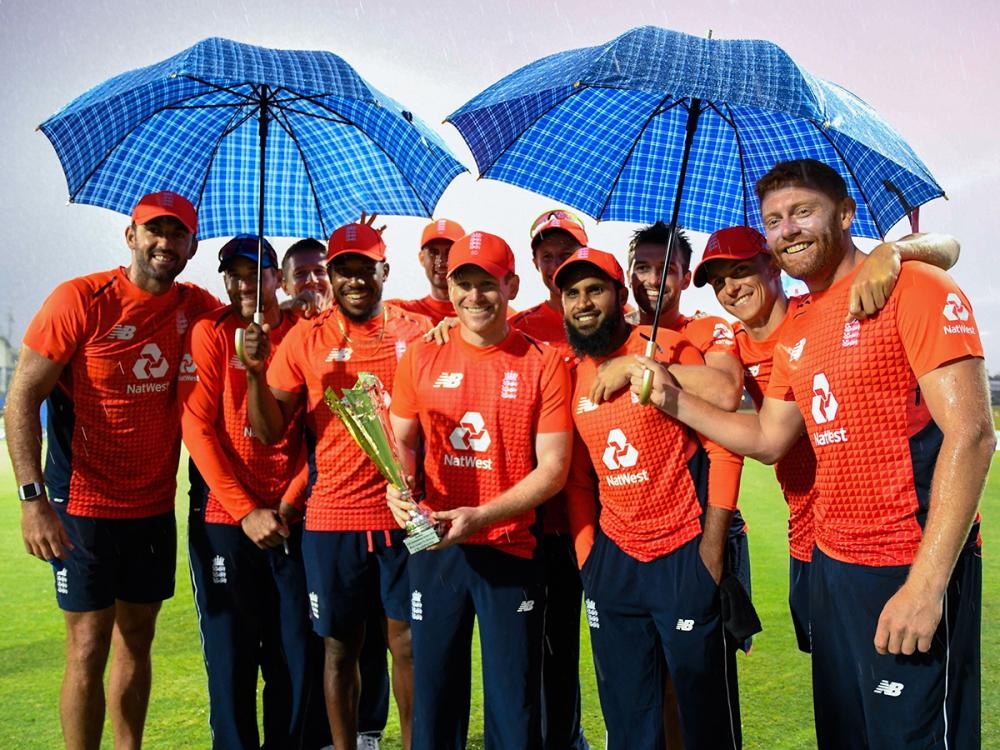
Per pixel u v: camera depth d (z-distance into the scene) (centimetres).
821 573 258
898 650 221
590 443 312
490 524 300
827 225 251
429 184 381
